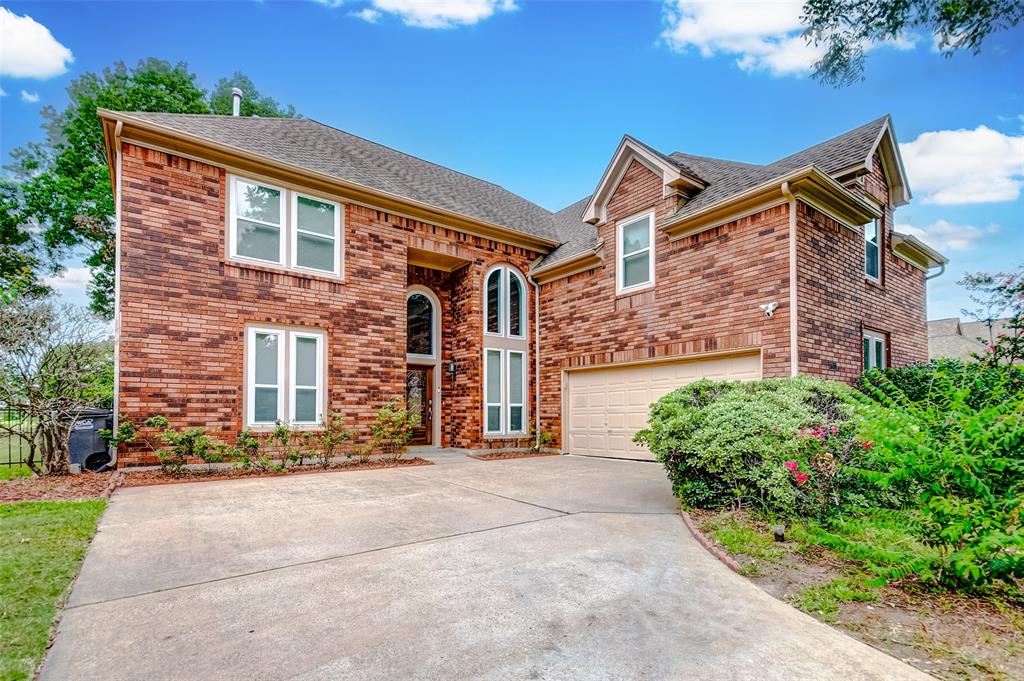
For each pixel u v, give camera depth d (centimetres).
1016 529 318
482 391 1261
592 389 1223
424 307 1312
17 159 2042
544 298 1358
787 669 259
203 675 246
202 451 827
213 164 921
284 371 975
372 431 1067
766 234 887
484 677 248
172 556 417
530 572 392
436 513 581
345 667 255
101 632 287
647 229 1109
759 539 461
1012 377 722
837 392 611
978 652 274
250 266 945
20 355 744
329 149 1221
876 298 1045
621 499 668
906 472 370
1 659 249
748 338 899
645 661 265
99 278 2077
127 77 2078
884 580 342
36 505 558
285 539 471
